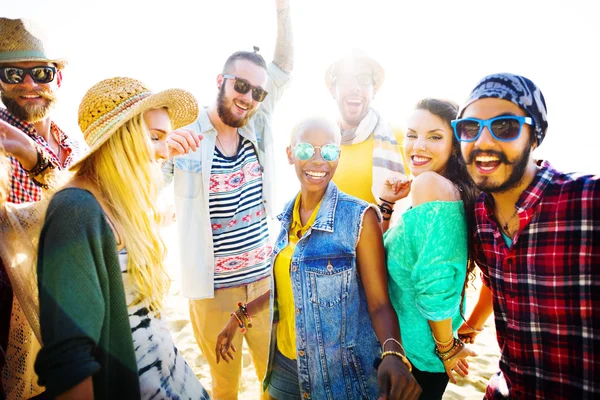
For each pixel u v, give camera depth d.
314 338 1.93
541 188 1.54
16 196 2.18
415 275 1.78
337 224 1.90
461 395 3.23
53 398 1.19
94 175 1.47
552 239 1.51
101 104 1.46
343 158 3.31
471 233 1.80
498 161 1.52
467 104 1.58
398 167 3.17
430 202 1.74
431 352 1.97
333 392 1.94
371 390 1.93
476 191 1.88
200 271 3.04
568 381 1.54
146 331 1.51
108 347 1.34
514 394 1.70
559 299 1.52
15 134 1.89
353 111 3.24
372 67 3.22
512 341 1.67
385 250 1.97
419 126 2.09
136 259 1.46
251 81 3.01
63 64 2.61
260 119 3.39
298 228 2.10
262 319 3.16
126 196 1.48
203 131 3.06
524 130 1.49
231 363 3.17
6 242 1.54
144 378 1.48
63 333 1.21
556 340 1.55
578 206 1.46
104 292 1.33
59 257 1.25
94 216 1.32
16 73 2.35
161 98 1.57
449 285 1.73
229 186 3.11
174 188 3.09
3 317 1.54
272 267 2.14
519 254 1.59
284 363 2.19
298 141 1.94
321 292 1.91
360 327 1.95
